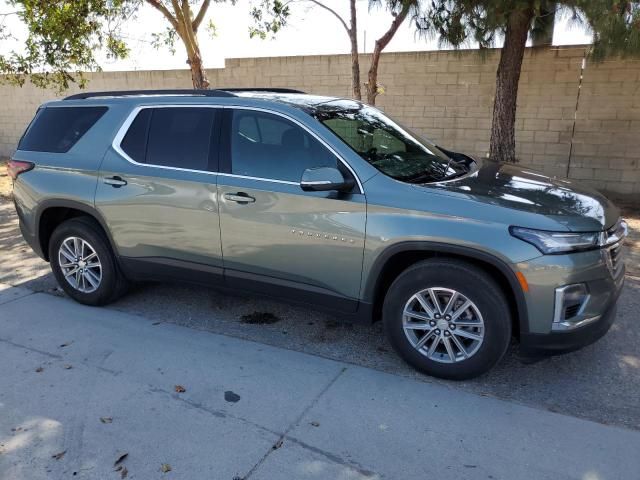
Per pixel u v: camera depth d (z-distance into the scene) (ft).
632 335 14.07
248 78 39.86
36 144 16.70
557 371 12.39
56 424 10.60
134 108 15.15
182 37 31.94
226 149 13.64
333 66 36.96
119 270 15.98
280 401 11.27
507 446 9.77
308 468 9.29
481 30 24.94
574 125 31.37
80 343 13.94
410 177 12.43
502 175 13.39
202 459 9.54
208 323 15.14
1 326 15.01
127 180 14.82
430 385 11.84
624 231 12.23
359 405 11.09
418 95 34.83
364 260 11.99
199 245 14.11
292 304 13.52
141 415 10.84
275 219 12.82
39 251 17.03
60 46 29.76
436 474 9.11
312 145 12.69
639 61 29.04
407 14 26.21
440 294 11.62
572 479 8.95
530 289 10.61
